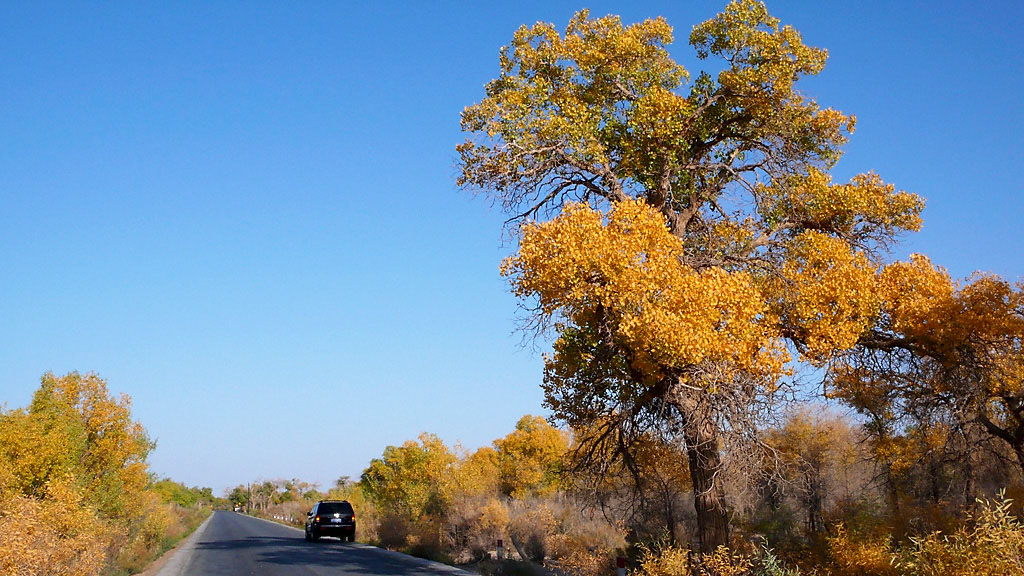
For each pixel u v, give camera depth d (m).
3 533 13.52
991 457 15.96
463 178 16.20
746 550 15.20
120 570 23.08
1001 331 13.60
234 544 36.47
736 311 12.45
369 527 42.06
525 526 30.39
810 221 16.17
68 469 20.50
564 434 49.16
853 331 13.75
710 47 16.91
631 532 23.50
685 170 16.45
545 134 15.76
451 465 38.75
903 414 15.58
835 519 17.14
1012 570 8.26
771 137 16.64
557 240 12.30
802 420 20.88
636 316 11.93
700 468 13.98
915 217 15.88
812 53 16.08
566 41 16.97
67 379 26.62
